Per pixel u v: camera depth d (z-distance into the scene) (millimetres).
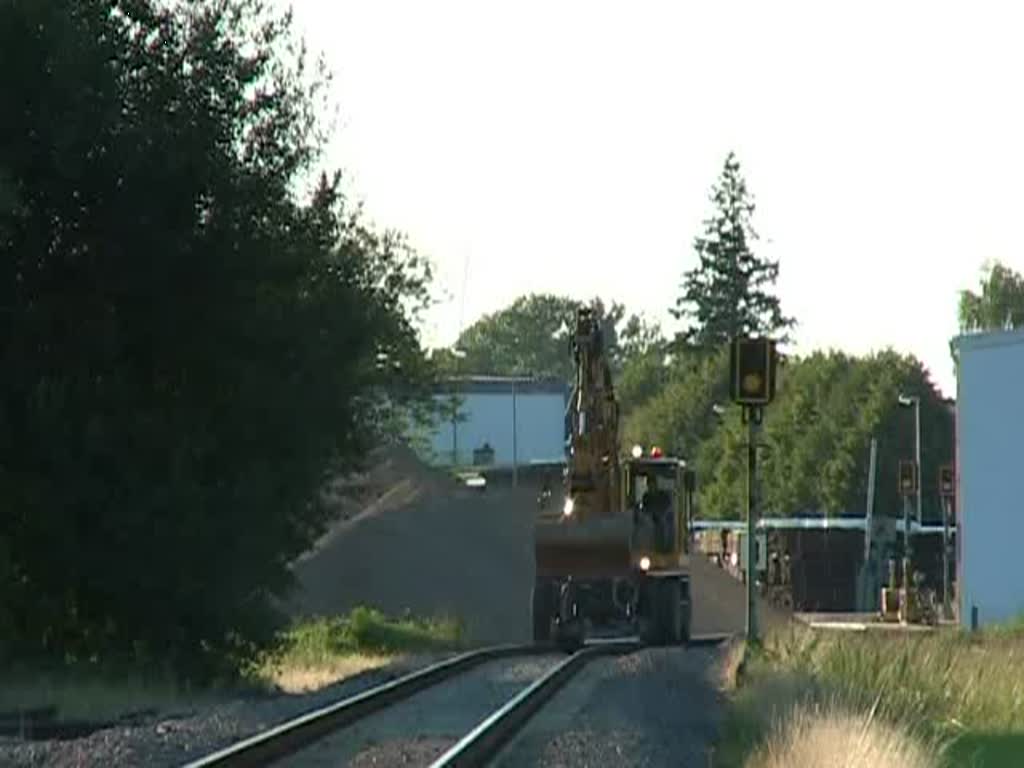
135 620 138875
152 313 141000
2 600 133500
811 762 66938
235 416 141625
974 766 76125
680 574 186750
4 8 132625
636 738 84812
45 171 136375
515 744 82812
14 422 135500
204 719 93688
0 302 138750
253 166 144125
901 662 109375
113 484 135000
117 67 137000
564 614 178875
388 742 83438
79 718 103938
